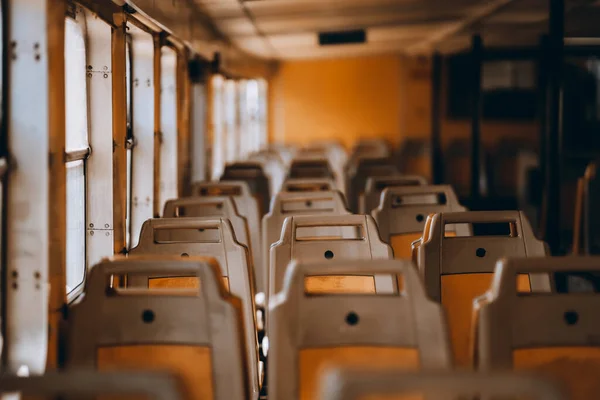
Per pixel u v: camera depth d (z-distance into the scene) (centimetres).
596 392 191
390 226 400
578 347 192
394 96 1295
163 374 132
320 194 407
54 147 247
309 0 661
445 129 1043
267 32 879
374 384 121
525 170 877
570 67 668
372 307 185
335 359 184
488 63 953
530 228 295
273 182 739
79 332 197
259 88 1209
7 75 242
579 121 670
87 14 318
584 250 630
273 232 402
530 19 677
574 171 673
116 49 346
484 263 296
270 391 183
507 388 121
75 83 336
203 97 647
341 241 302
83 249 337
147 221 306
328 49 1157
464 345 294
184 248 304
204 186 483
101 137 343
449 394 176
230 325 196
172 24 475
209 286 197
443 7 729
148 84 448
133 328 199
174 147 509
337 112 1312
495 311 189
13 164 242
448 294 293
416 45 1149
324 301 185
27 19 240
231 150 866
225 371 196
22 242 243
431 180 1070
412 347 183
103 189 343
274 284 301
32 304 245
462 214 295
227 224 306
